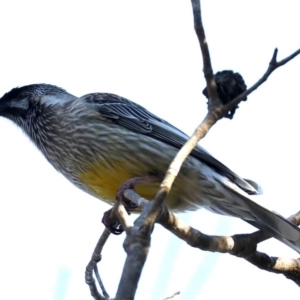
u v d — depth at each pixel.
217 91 7.38
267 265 8.89
